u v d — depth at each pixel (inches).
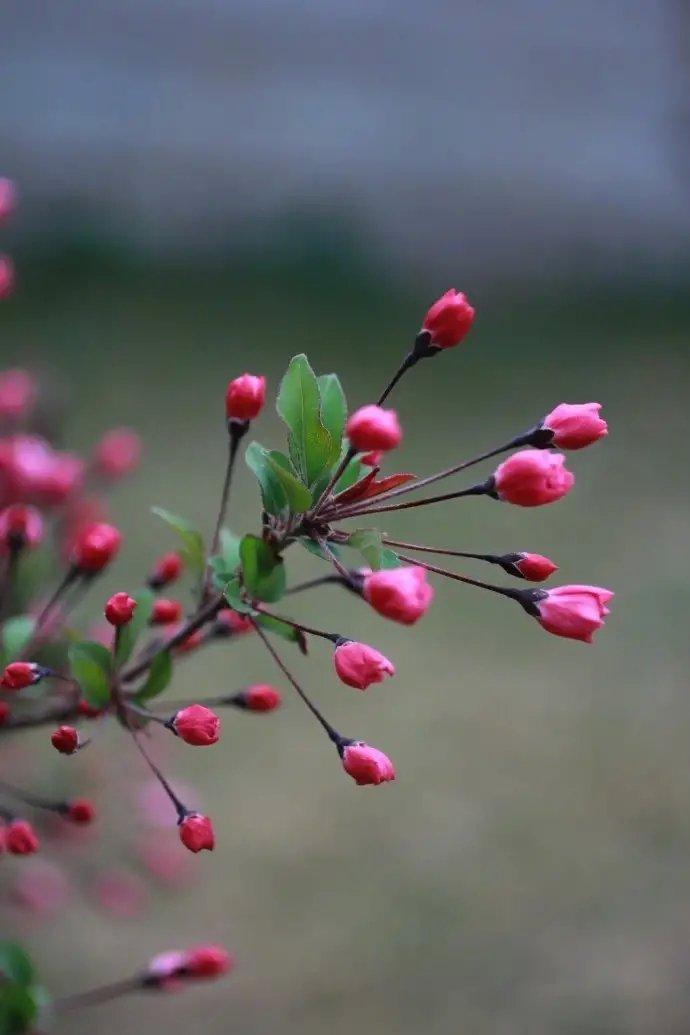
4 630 22.8
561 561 67.9
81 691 21.6
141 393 80.3
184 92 109.3
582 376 94.0
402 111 114.9
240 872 46.8
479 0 115.3
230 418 21.5
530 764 53.9
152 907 44.6
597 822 51.0
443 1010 42.1
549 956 44.7
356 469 21.0
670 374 95.6
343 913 45.6
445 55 115.5
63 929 43.1
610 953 44.9
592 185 119.2
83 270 99.7
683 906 47.4
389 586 19.6
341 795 51.3
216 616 21.7
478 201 116.5
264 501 20.8
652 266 118.9
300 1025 40.9
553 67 117.9
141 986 24.5
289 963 43.3
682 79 121.3
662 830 50.9
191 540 21.7
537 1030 41.6
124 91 107.8
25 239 102.1
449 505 72.3
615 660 61.3
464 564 66.5
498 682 58.9
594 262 117.9
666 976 44.1
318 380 21.0
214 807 49.5
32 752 34.5
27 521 23.2
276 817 49.6
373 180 114.0
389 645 60.6
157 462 71.6
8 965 24.0
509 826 50.5
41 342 86.1
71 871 35.8
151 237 107.2
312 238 109.0
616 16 118.6
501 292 113.0
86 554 22.6
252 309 98.9
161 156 108.5
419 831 49.8
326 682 57.6
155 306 96.2
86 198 106.0
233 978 42.4
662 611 64.5
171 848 36.9
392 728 55.1
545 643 62.3
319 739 54.3
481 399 87.3
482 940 45.1
